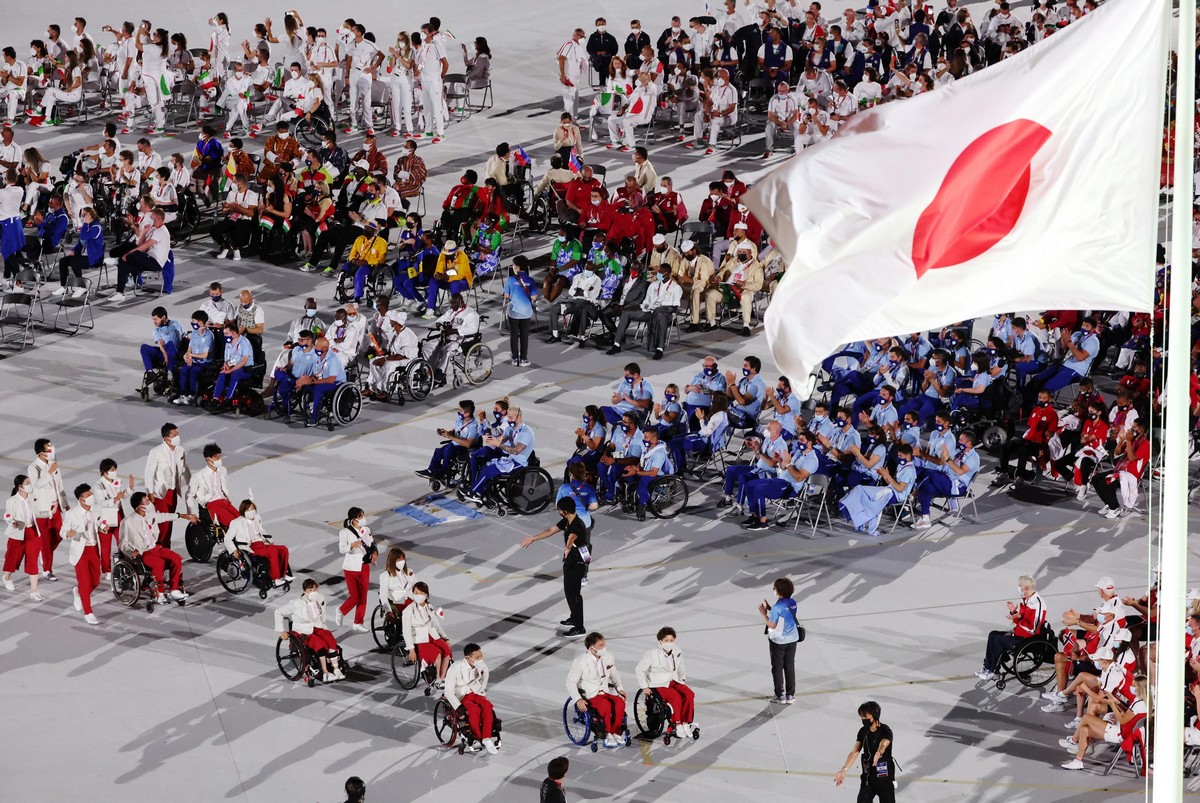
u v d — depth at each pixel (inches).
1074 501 1454.2
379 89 2378.2
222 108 2432.3
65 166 2080.5
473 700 1080.8
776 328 609.6
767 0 2576.3
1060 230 617.0
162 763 1076.5
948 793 1045.8
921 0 2618.1
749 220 1825.8
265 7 3056.1
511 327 1701.5
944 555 1355.8
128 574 1275.8
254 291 1888.5
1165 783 530.0
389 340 1644.9
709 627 1243.8
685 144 2367.1
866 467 1395.2
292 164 1988.2
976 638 1224.8
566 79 2400.3
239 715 1135.6
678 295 1734.7
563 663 1197.7
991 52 2568.9
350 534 1221.1
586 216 1942.7
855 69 2401.6
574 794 1043.9
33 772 1061.1
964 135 613.6
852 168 617.9
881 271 609.6
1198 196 1843.0
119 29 2869.1
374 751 1094.4
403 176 2036.2
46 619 1262.3
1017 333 1633.9
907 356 1578.5
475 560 1347.2
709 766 1076.5
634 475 1418.6
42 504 1279.5
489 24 2965.1
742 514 1430.9
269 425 1592.0
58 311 1836.9
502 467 1419.8
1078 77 610.5
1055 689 1150.3
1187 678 1070.4
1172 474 528.1
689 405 1531.7
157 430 1571.1
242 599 1294.3
